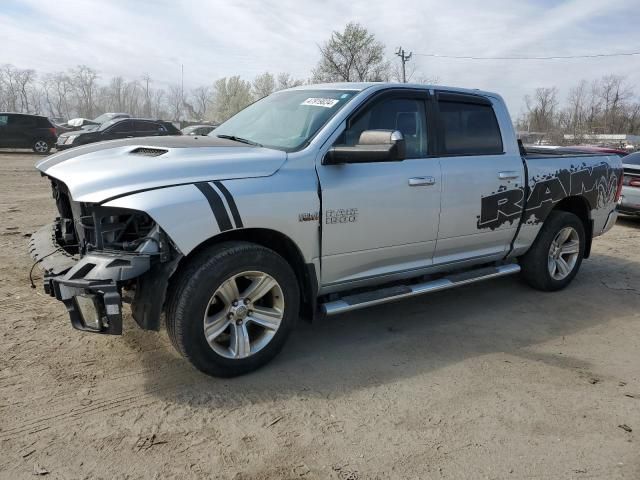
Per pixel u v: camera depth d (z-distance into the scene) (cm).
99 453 279
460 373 384
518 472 279
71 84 8006
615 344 448
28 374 351
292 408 329
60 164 371
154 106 8812
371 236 401
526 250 541
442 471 277
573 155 566
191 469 271
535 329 473
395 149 353
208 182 329
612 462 289
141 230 334
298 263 379
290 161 363
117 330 306
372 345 424
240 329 356
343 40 3700
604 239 873
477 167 462
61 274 324
